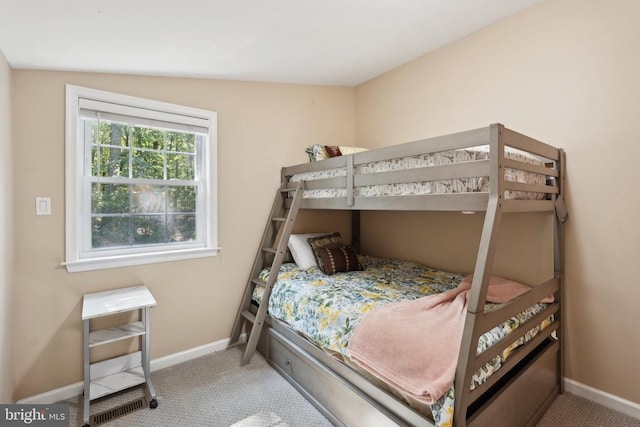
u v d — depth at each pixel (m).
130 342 2.37
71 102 2.10
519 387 1.68
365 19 2.10
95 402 2.06
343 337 1.78
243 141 2.92
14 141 1.91
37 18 1.47
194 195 2.74
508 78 2.40
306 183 2.74
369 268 2.96
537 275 2.33
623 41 1.90
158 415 1.95
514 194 1.66
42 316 2.04
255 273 2.95
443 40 2.69
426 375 1.35
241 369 2.48
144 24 1.66
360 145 3.71
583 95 2.06
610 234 1.99
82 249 2.20
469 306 1.33
